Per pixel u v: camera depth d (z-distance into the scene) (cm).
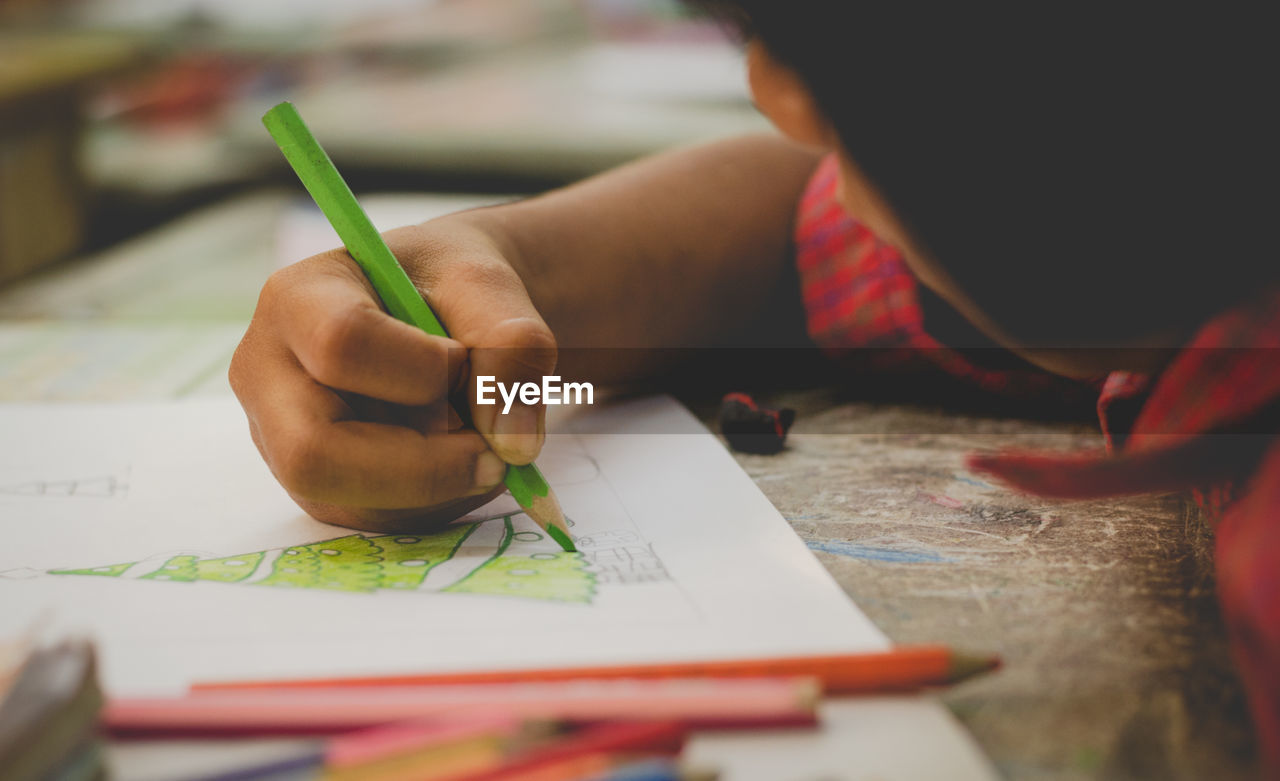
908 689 44
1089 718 44
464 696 42
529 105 157
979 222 43
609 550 51
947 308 65
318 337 49
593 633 46
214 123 162
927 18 42
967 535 53
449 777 40
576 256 61
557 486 56
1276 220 43
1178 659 46
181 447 60
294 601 48
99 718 40
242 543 52
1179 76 42
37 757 39
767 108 46
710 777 40
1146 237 43
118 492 56
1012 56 42
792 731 42
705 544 51
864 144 44
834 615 47
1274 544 42
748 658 44
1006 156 42
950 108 42
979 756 42
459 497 51
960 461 59
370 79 171
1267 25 41
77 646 40
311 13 175
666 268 64
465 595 48
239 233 122
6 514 54
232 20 171
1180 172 42
